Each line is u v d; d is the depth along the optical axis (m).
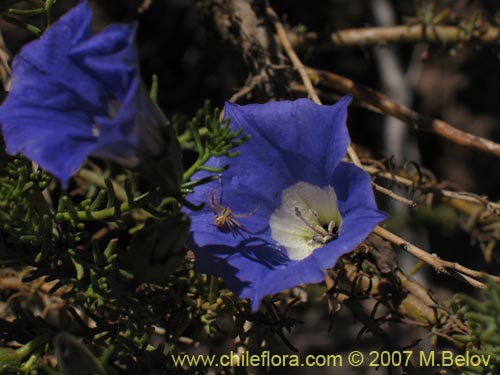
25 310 0.20
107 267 0.18
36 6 0.21
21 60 0.16
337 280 0.20
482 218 0.25
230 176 0.19
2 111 0.15
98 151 0.15
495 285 0.17
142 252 0.16
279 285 0.16
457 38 0.27
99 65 0.15
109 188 0.18
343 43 0.27
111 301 0.18
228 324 0.25
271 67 0.24
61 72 0.16
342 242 0.16
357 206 0.17
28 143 0.15
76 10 0.16
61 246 0.18
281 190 0.19
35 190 0.18
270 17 0.25
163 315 0.20
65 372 0.16
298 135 0.18
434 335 0.21
